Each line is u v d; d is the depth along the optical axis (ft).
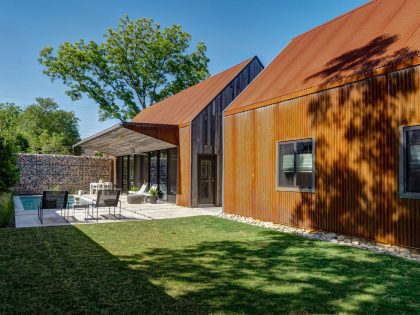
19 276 16.05
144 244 23.41
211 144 49.11
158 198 57.36
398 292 14.12
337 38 33.17
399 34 25.39
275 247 22.62
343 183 25.70
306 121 29.32
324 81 27.73
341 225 25.81
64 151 124.57
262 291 14.24
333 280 15.70
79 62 106.63
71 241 24.18
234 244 23.53
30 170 73.77
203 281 15.52
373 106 23.58
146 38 113.09
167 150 55.36
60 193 36.06
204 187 48.73
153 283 15.20
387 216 22.44
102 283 15.15
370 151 23.68
